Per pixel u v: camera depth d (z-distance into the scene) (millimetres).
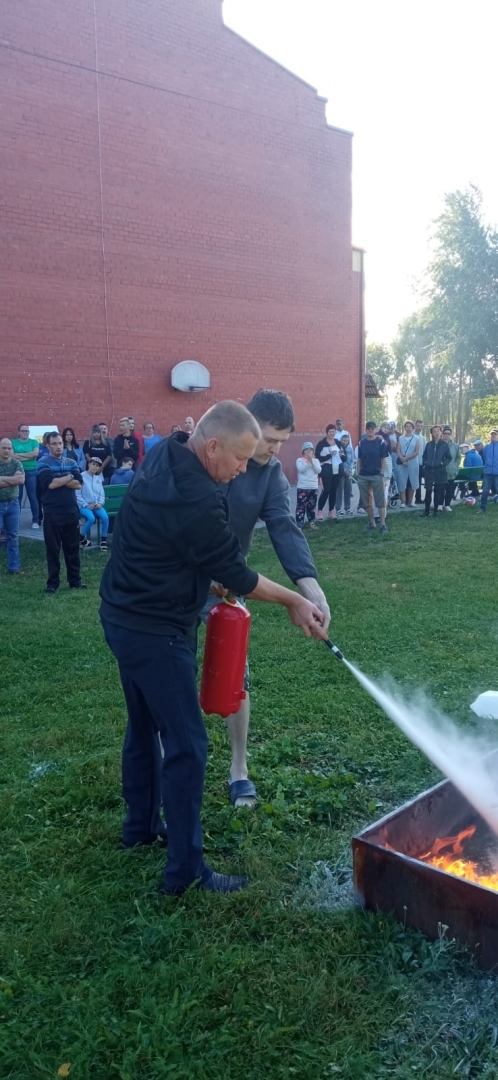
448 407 48250
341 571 9664
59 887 2994
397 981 2473
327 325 20594
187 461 2787
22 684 5449
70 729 4578
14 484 9586
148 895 2961
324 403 20812
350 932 2660
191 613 2924
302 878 3051
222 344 18438
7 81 14484
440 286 45188
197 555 2775
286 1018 2336
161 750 3242
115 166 16141
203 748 2908
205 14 17234
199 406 18094
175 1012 2320
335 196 20312
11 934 2730
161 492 2738
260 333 19172
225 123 17906
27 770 4051
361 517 15117
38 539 12609
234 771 3752
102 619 2975
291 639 6461
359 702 4957
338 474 14961
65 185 15453
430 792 3098
